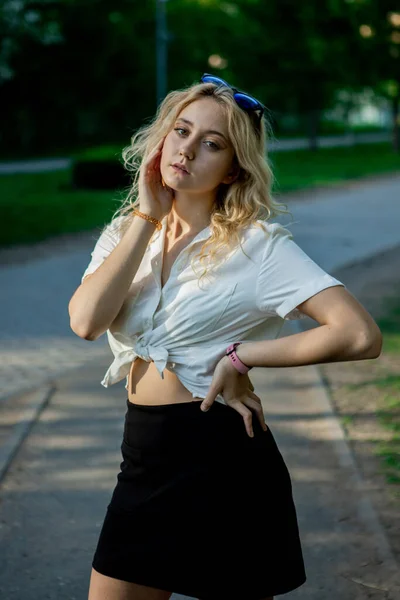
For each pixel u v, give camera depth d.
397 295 11.48
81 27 55.00
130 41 55.91
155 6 57.03
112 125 59.44
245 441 2.48
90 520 4.63
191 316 2.47
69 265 14.04
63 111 58.66
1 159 51.53
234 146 2.50
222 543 2.46
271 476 2.52
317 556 4.17
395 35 48.44
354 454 5.55
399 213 22.27
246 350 2.44
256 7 49.97
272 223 2.51
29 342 8.88
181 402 2.52
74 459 5.53
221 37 55.66
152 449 2.51
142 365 2.59
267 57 50.81
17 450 5.67
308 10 48.47
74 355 8.36
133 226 2.54
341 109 63.47
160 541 2.48
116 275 2.49
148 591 2.52
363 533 4.40
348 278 12.98
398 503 4.76
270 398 6.85
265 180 2.55
